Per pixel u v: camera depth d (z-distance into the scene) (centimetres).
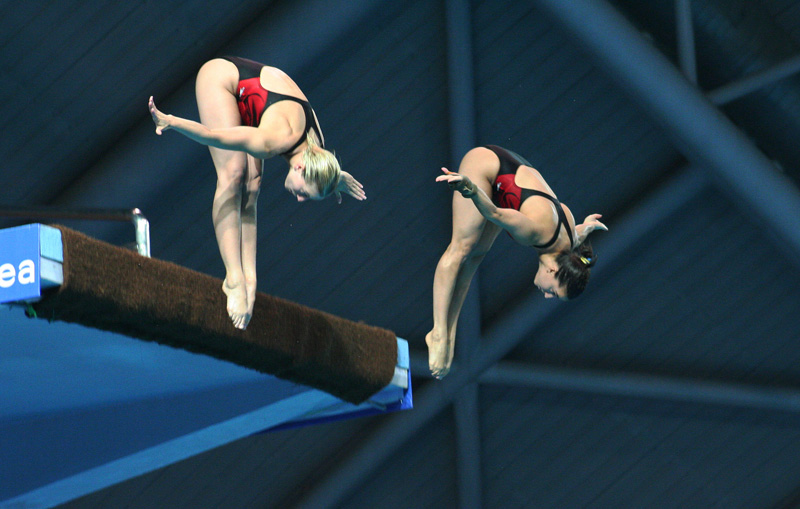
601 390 4559
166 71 3472
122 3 3250
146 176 3544
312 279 4169
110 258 1478
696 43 3875
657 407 4716
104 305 1467
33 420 1942
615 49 3631
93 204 3538
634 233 4194
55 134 3434
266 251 4028
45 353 1616
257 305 1770
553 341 4556
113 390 1867
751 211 4047
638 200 4197
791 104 3900
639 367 4659
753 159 3875
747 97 3884
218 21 3428
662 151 4122
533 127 4006
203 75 1802
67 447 2011
